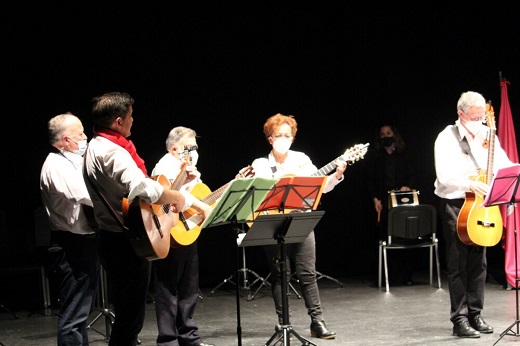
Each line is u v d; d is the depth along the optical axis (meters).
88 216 3.96
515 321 4.91
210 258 7.59
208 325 5.40
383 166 7.12
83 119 6.84
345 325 5.17
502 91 6.54
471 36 7.76
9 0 6.61
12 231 6.74
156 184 3.23
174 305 4.25
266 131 4.60
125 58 6.99
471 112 4.58
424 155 7.78
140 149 7.09
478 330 4.72
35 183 6.79
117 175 3.25
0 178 6.70
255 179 3.56
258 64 7.46
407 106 7.75
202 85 7.28
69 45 6.80
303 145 7.59
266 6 7.47
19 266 6.31
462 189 4.56
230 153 7.41
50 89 6.76
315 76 7.62
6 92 6.65
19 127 6.71
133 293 3.38
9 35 6.62
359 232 7.89
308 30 7.59
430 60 7.76
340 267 7.83
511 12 7.72
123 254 3.36
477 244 4.53
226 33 7.35
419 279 7.21
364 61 7.69
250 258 7.68
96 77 6.89
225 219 3.75
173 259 4.22
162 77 7.13
